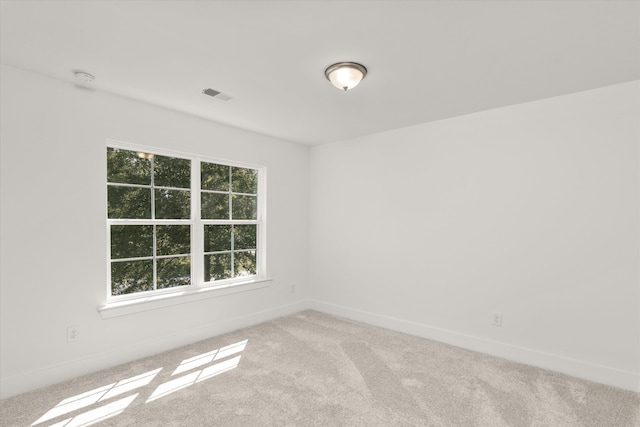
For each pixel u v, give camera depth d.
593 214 2.48
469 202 3.08
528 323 2.75
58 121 2.38
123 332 2.70
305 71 2.20
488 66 2.12
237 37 1.80
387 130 3.65
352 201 3.99
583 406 2.10
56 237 2.37
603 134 2.44
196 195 3.26
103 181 2.61
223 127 3.44
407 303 3.49
